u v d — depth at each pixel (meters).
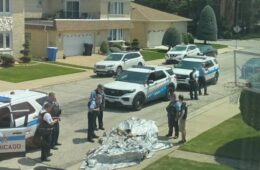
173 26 57.22
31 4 46.19
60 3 47.97
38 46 41.44
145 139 15.03
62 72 33.47
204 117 20.30
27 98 14.46
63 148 14.97
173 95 16.34
